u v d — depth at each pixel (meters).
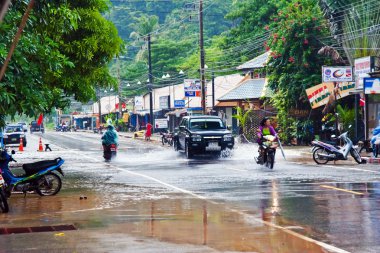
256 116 61.03
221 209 16.14
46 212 16.25
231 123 77.12
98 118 136.75
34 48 18.08
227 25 125.31
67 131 143.88
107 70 31.48
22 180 19.73
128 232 12.89
